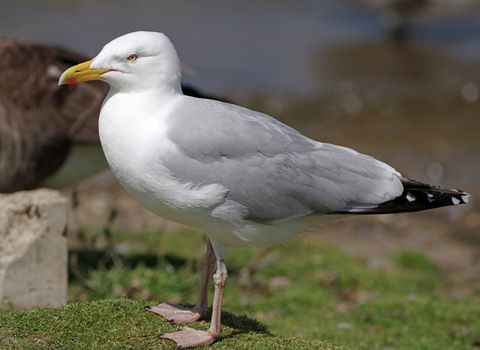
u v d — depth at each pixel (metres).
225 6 35.56
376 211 6.95
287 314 10.82
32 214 9.32
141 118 6.57
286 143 6.85
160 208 6.78
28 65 10.92
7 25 28.11
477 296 12.27
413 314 10.77
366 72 29.27
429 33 35.38
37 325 6.79
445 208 17.59
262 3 37.06
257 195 6.65
